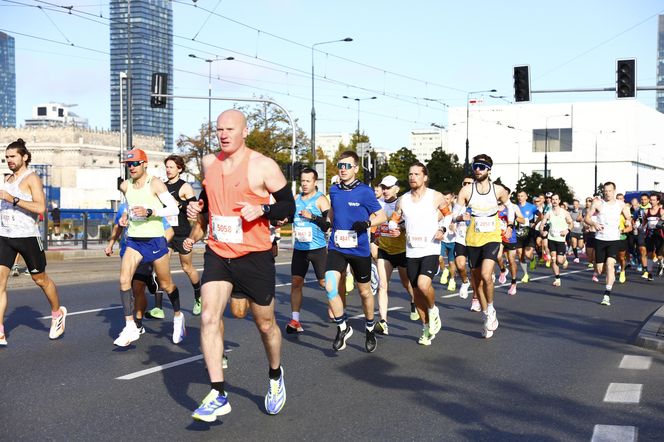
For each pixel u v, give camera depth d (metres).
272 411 5.57
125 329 7.99
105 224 33.12
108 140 77.12
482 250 9.23
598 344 8.95
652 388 6.61
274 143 50.53
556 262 16.72
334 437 5.06
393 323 10.51
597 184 89.56
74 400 5.96
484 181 9.22
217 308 5.20
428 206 8.54
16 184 8.11
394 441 4.99
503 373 7.19
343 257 8.12
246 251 5.27
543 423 5.45
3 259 8.04
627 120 88.31
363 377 6.96
